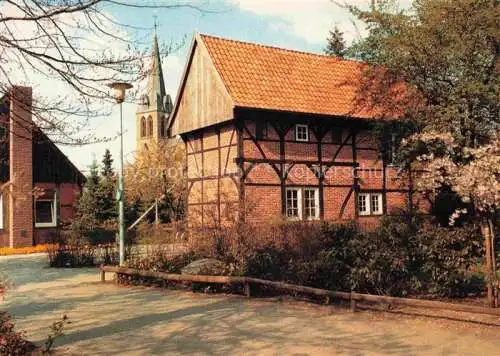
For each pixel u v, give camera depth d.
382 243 10.37
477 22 12.55
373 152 23.05
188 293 12.26
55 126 6.84
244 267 12.05
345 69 24.47
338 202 22.08
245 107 19.95
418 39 13.33
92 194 34.38
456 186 9.24
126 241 18.88
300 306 10.02
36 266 19.52
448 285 10.00
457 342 7.14
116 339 7.89
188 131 23.08
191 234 15.29
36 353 7.02
